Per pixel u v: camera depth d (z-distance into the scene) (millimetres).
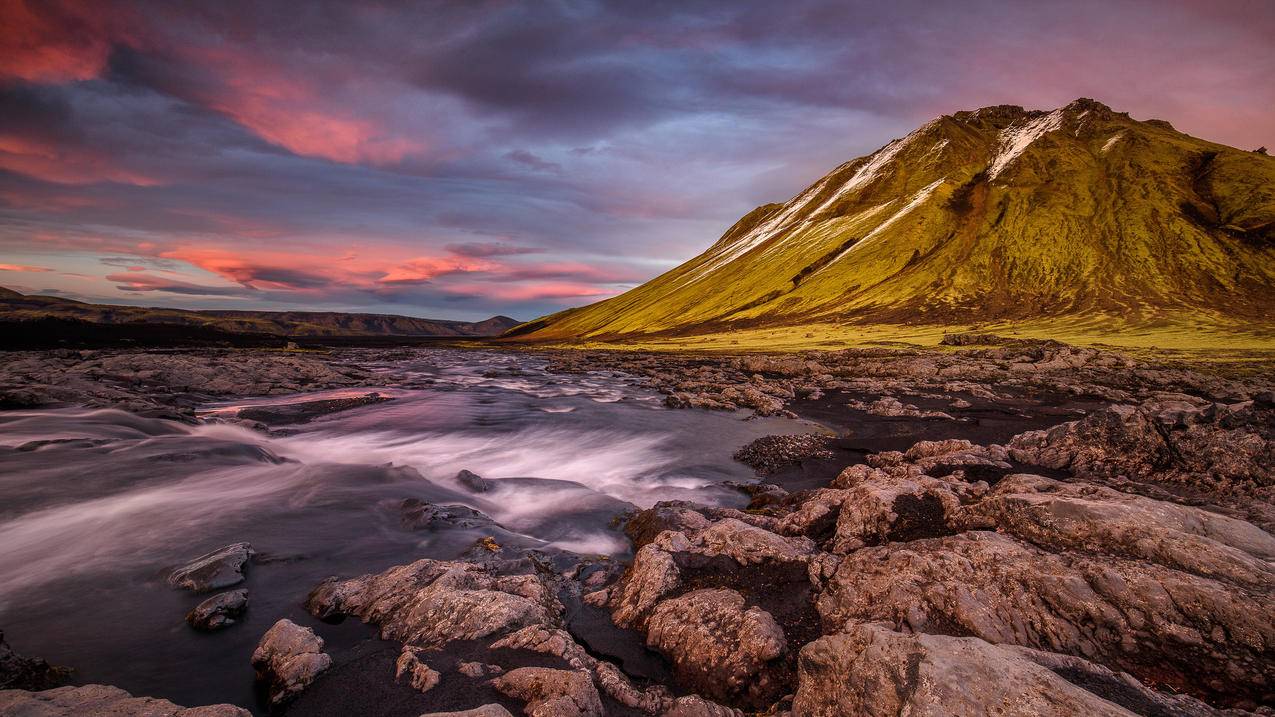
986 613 7922
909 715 5141
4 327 100250
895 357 65500
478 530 14836
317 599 10234
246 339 126812
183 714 6008
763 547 11281
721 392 43469
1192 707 5488
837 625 8773
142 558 12180
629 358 86938
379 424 31266
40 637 9164
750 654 8172
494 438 28734
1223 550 8023
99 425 24125
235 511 15305
